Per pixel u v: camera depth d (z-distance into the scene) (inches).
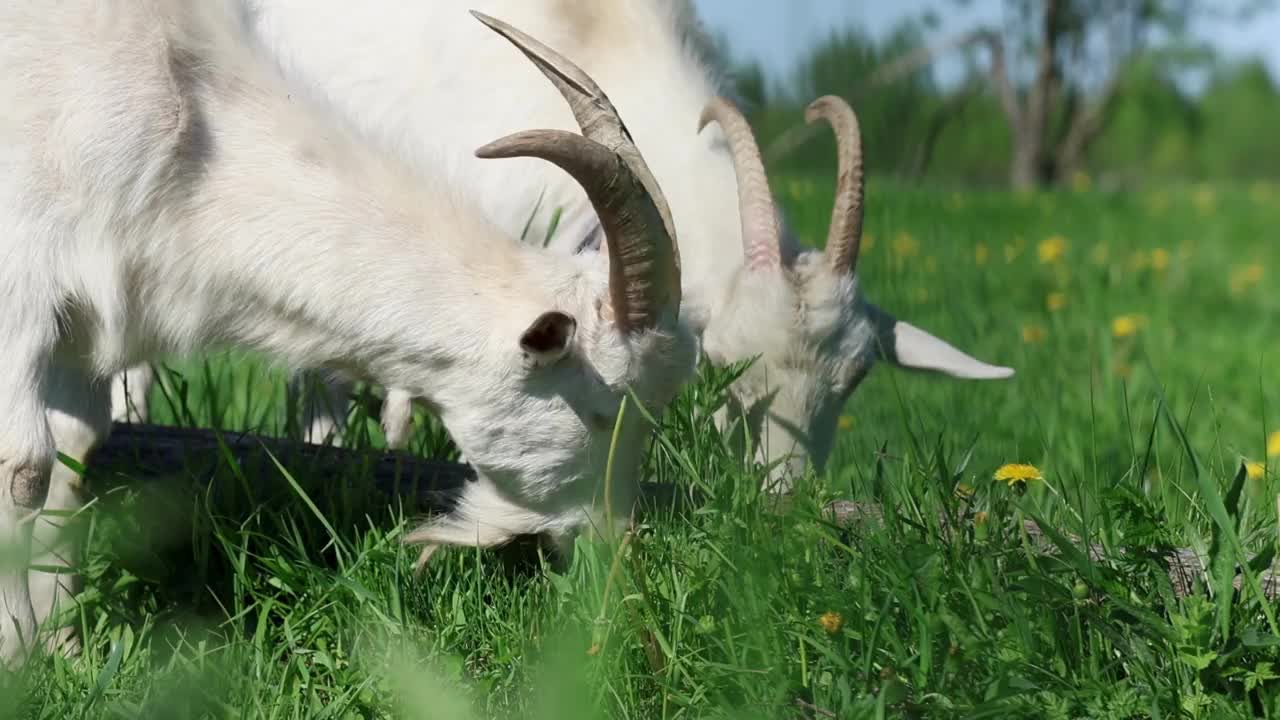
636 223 125.3
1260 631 115.3
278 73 138.3
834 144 485.7
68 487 145.7
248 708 121.3
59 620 133.0
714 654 120.7
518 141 118.0
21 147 127.9
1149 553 120.6
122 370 142.5
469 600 135.3
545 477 133.0
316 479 158.2
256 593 141.5
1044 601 116.5
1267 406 257.1
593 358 130.0
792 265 182.5
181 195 131.3
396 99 194.7
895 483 147.6
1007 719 108.0
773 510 130.3
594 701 114.6
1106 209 631.2
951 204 542.6
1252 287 429.7
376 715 119.4
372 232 131.0
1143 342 307.6
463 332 129.7
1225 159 1893.5
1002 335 298.4
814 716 110.1
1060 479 150.8
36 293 128.2
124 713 118.0
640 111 191.6
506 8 195.6
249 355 139.7
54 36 129.1
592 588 128.0
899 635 118.4
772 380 176.6
